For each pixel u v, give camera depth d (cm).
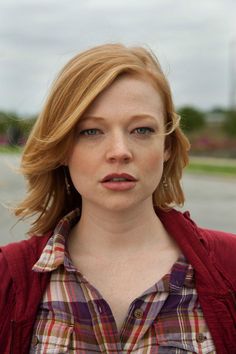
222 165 3291
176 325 167
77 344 166
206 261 175
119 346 166
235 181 2473
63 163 176
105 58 166
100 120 165
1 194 1641
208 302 170
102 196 167
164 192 190
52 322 169
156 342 166
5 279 173
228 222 1314
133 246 177
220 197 1817
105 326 166
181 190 192
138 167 165
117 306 171
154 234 179
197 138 4578
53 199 190
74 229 184
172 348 165
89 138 167
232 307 172
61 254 173
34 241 182
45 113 170
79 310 168
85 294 170
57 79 169
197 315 170
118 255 176
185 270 173
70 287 171
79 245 180
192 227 183
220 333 169
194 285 173
